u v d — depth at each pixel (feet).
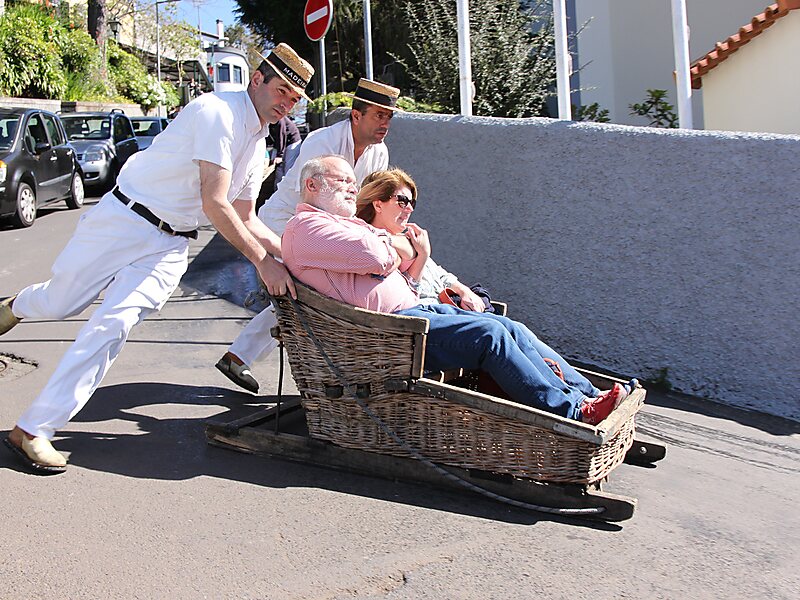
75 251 12.41
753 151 15.93
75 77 92.63
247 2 59.47
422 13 38.04
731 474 13.26
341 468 12.63
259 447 13.12
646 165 17.37
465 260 20.83
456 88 30.01
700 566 10.25
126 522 10.84
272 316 15.64
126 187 12.55
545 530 11.02
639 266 17.74
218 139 11.90
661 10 35.96
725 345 16.71
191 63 162.40
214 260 29.50
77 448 13.16
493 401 11.34
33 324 21.07
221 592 9.34
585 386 12.69
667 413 16.05
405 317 11.57
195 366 17.92
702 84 27.30
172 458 12.96
